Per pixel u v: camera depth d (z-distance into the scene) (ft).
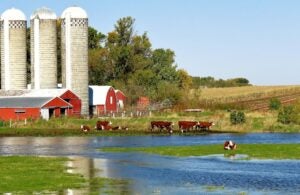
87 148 289.53
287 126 386.93
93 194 166.81
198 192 168.66
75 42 490.49
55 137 353.72
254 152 255.29
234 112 408.05
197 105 515.09
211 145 288.10
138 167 218.59
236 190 171.22
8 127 404.98
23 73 515.09
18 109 450.30
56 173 201.98
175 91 569.23
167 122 381.81
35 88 502.38
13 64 511.81
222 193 167.32
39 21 500.74
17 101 458.50
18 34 512.22
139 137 349.61
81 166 221.66
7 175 196.85
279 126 386.32
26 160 236.02
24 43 515.91
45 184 181.06
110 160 240.32
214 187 175.83
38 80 501.97
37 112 448.65
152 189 173.58
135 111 490.90
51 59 502.79
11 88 510.99
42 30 501.15
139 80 644.27
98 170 211.20
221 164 223.92
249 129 385.70
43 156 255.50
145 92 595.88
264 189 172.35
